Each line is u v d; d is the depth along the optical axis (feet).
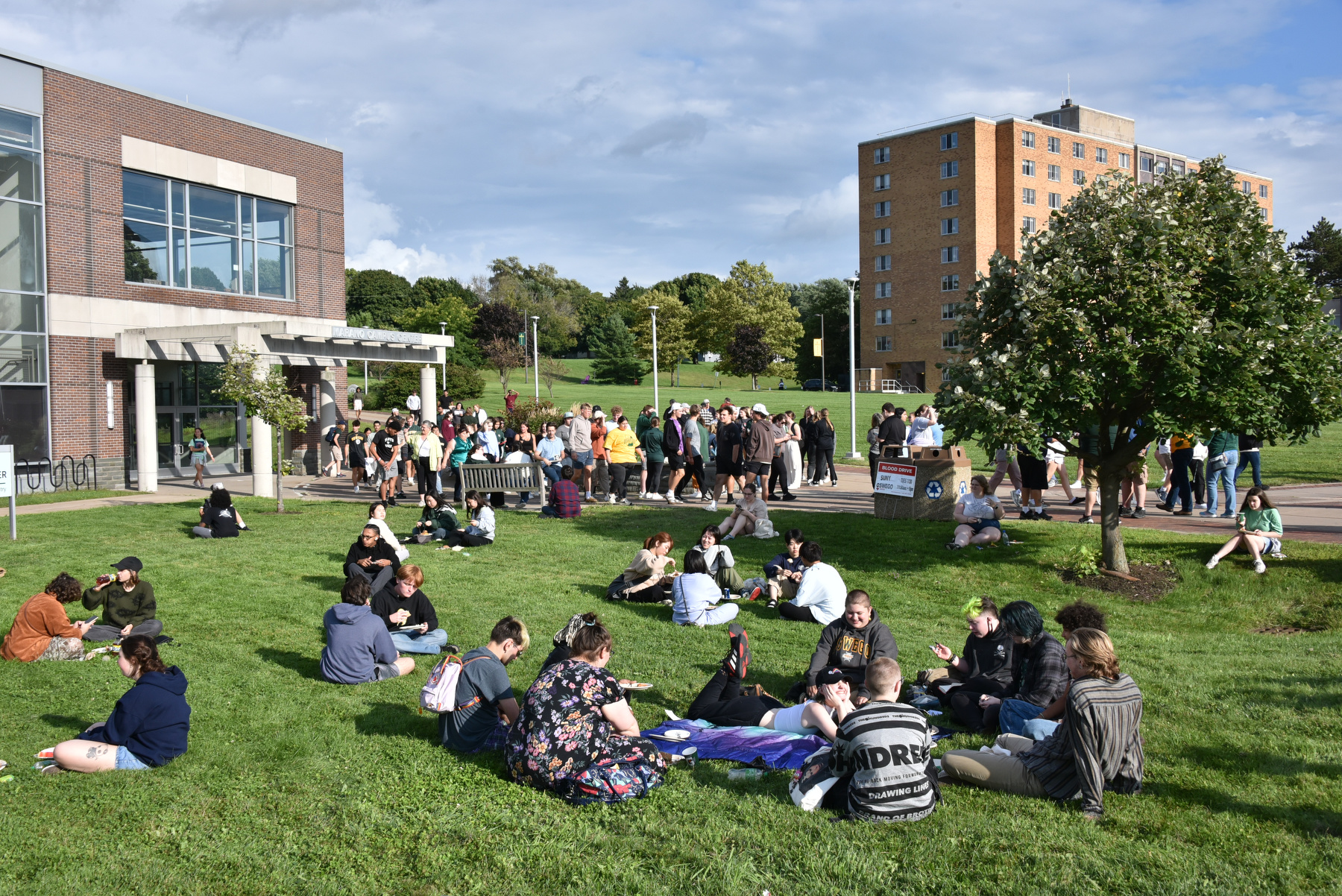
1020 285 38.81
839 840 16.67
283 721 23.26
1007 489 71.26
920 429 64.34
